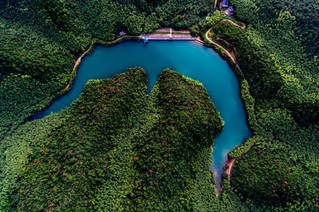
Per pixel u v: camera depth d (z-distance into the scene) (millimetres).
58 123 82125
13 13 90375
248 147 83812
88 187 70875
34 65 85875
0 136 82000
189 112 81125
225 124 88375
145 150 76688
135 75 89562
